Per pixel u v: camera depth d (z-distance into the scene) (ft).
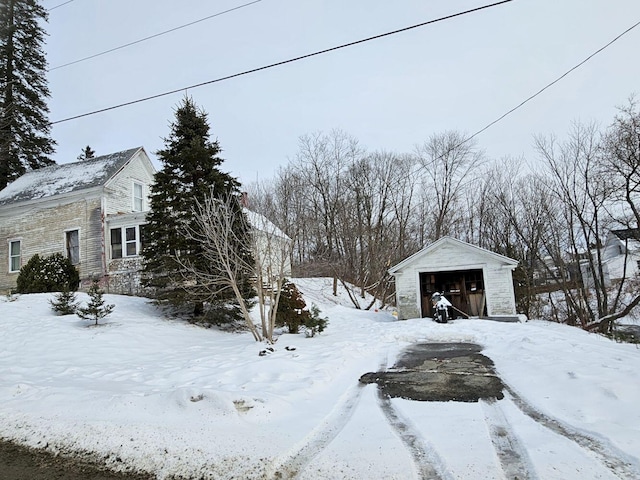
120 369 24.90
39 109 84.69
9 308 39.42
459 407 15.58
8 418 15.98
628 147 61.98
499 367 22.00
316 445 12.48
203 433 13.41
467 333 35.27
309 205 106.73
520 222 89.92
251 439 12.84
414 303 53.47
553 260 80.43
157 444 12.94
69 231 62.23
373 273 84.94
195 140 42.70
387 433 13.05
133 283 55.57
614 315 56.90
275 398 16.62
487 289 51.39
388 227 104.94
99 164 67.97
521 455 11.14
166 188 42.52
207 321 43.14
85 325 36.29
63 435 14.21
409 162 117.70
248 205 57.47
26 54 79.51
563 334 32.86
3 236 66.54
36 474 11.90
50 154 91.76
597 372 18.21
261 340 33.06
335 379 21.17
